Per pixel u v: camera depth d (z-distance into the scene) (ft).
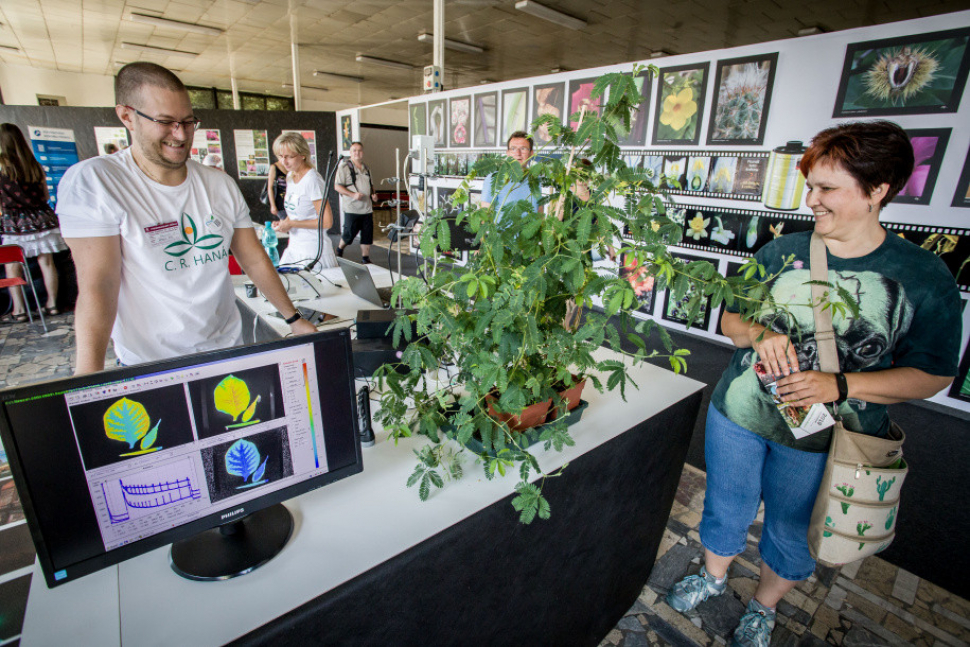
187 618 2.25
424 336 3.50
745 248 11.85
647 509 4.73
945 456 8.13
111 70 33.06
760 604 4.66
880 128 3.09
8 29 23.08
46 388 1.96
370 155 44.27
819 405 3.53
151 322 4.54
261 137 21.79
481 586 3.20
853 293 3.47
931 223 9.30
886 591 5.38
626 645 4.71
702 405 9.68
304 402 2.71
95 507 2.17
